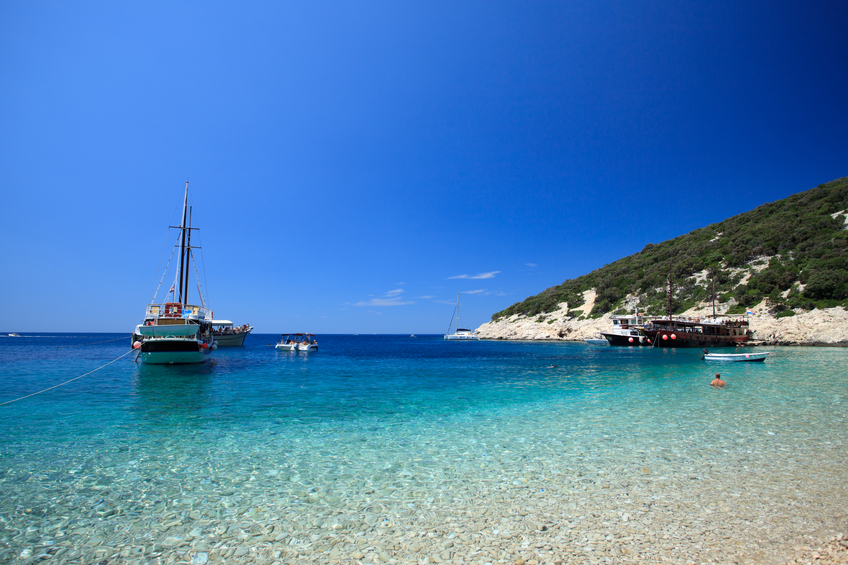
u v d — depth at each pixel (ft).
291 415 47.57
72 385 71.77
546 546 18.06
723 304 216.13
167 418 45.60
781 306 193.67
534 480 26.55
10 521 20.77
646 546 17.94
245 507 22.59
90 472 28.09
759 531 19.22
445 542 18.57
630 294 270.26
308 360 136.87
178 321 101.09
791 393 61.05
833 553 17.01
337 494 24.44
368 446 34.83
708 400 56.29
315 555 17.54
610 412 48.96
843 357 123.95
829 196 246.06
